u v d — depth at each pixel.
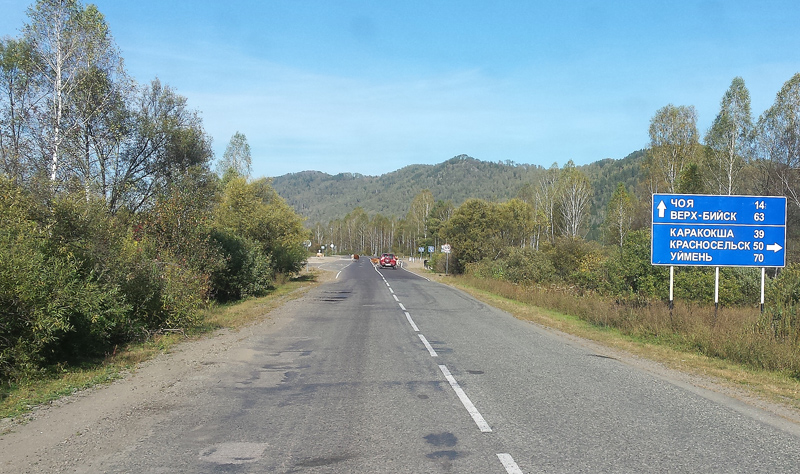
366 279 41.28
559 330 14.84
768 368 9.60
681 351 11.59
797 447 5.18
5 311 7.60
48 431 5.58
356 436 5.41
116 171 20.67
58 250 9.41
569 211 69.31
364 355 10.25
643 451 5.00
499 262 37.03
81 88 18.69
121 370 8.83
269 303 21.48
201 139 23.61
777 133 34.88
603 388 7.67
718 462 4.73
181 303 12.98
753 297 17.19
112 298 10.05
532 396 7.12
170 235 17.61
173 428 5.68
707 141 41.59
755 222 13.58
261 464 4.63
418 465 4.60
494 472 4.45
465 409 6.44
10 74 18.12
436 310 19.44
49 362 8.78
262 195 34.47
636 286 19.20
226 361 9.63
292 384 7.79
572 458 4.80
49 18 18.28
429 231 107.12
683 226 13.70
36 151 17.12
